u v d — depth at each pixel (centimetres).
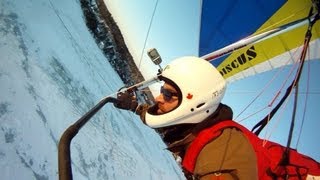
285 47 238
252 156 70
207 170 67
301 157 92
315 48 225
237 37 292
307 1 222
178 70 79
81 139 220
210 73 79
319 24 213
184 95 77
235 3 277
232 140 71
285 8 239
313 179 85
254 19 265
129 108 105
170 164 480
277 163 86
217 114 79
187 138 77
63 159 56
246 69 268
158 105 85
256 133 113
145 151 387
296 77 104
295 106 96
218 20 293
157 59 104
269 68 257
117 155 272
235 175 65
